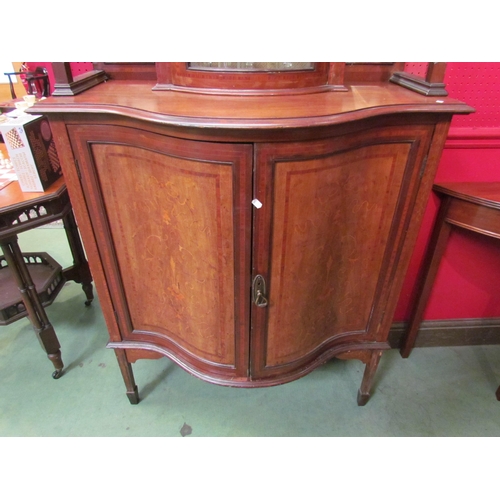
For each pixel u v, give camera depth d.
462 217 1.15
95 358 1.49
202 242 0.83
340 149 0.74
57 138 0.77
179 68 0.85
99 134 0.76
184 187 0.77
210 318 0.94
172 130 0.69
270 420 1.26
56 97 0.78
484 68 1.05
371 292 1.03
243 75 0.81
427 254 1.32
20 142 1.01
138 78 1.02
